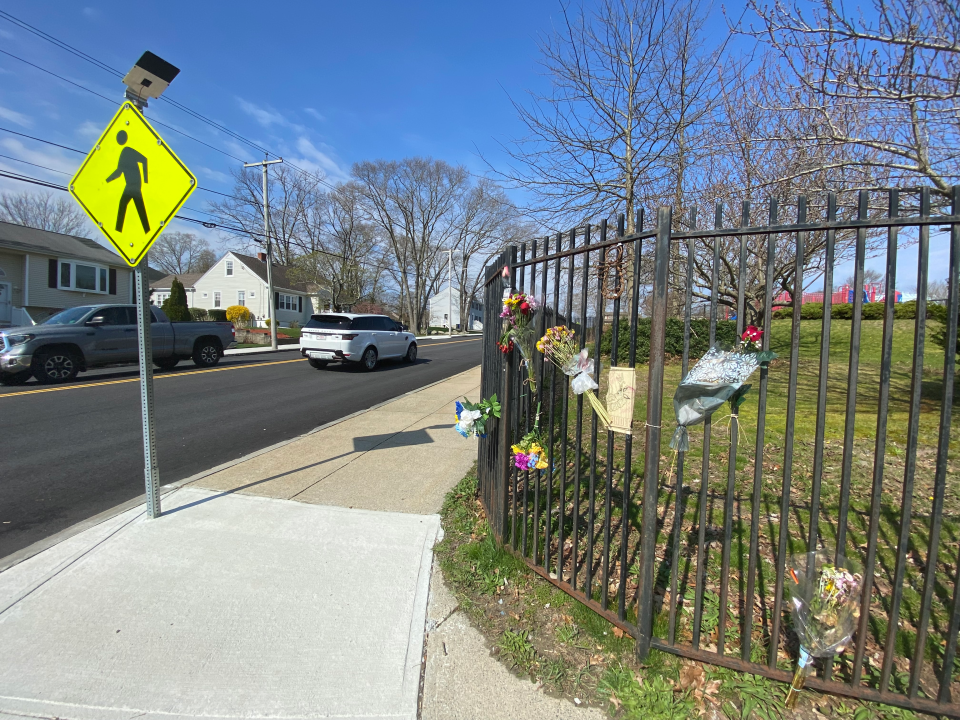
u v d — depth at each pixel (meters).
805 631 1.94
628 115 9.53
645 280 9.55
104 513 3.91
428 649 2.44
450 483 4.47
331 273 33.56
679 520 2.17
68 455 5.46
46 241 23.00
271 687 2.22
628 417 2.28
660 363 2.12
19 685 2.21
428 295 52.50
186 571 3.04
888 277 1.72
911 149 4.32
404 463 5.04
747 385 2.09
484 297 4.30
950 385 1.70
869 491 4.14
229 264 43.34
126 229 3.55
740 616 2.56
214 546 3.32
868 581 1.89
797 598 1.96
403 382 11.55
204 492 4.22
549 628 2.55
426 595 2.83
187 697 2.17
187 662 2.35
